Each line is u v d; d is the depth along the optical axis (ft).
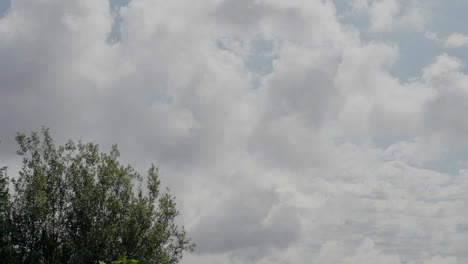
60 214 114.21
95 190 116.47
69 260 106.63
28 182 116.47
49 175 117.60
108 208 116.06
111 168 123.24
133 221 112.27
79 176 119.24
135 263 50.39
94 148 125.18
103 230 110.11
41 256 107.04
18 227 108.88
